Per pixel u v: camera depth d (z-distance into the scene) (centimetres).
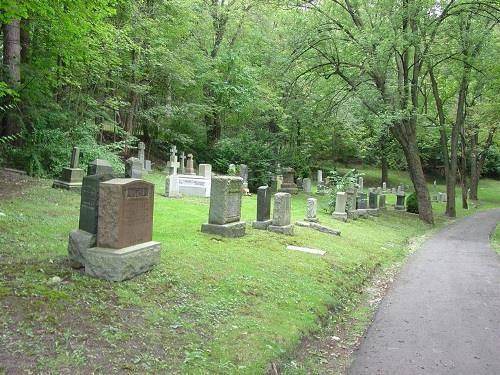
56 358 452
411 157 2798
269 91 3256
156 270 761
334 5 2712
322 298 818
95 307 578
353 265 1140
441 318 802
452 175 3381
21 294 571
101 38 2139
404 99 2650
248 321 639
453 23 2638
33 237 874
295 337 628
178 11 2812
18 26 1778
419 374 568
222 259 925
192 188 2053
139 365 470
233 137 3894
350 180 2225
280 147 3772
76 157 1652
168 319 593
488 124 3084
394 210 3152
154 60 2617
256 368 517
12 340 469
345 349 662
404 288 1030
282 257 1048
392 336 708
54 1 1476
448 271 1245
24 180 1622
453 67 2978
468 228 2653
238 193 1245
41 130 1850
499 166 6719
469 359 619
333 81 2856
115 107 2519
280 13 2777
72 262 725
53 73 2011
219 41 3641
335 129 3966
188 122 3509
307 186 3294
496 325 767
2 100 1784
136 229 741
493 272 1244
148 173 2719
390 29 2403
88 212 727
